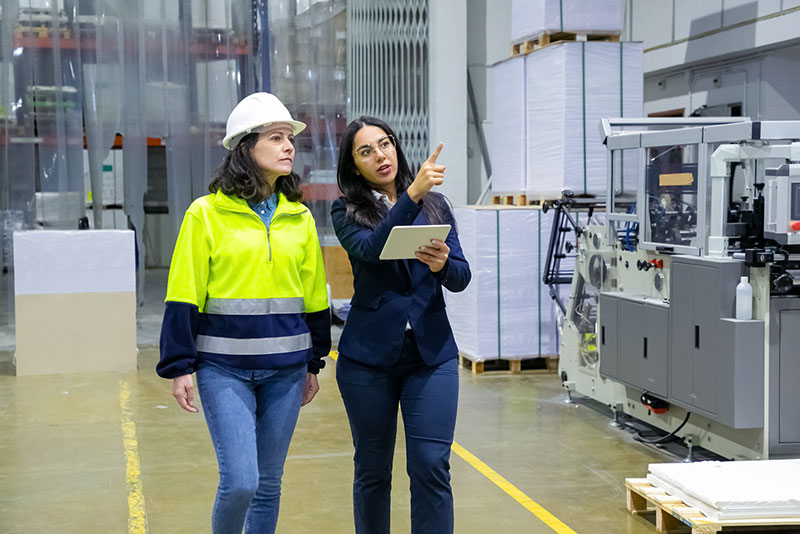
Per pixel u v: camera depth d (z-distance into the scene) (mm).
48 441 5449
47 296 7418
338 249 9867
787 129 4309
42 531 3938
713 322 4480
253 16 9336
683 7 9828
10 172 8969
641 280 5426
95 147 9109
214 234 2752
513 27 8195
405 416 2891
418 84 9781
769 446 4379
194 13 9172
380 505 3000
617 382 5750
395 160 2961
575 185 7266
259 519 2879
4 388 6922
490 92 10188
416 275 2895
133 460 5051
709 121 5934
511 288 7504
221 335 2740
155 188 15859
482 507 4270
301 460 5059
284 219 2846
